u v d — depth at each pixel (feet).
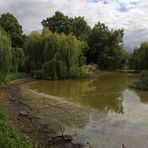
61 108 84.74
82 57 201.67
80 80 164.76
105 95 109.81
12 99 95.35
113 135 59.67
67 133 60.70
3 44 113.09
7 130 50.31
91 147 52.54
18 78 157.79
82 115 76.48
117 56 245.86
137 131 62.23
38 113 78.02
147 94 111.34
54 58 161.89
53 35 170.19
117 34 250.57
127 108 85.66
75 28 264.31
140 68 234.79
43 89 126.00
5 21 242.37
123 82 155.12
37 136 56.90
